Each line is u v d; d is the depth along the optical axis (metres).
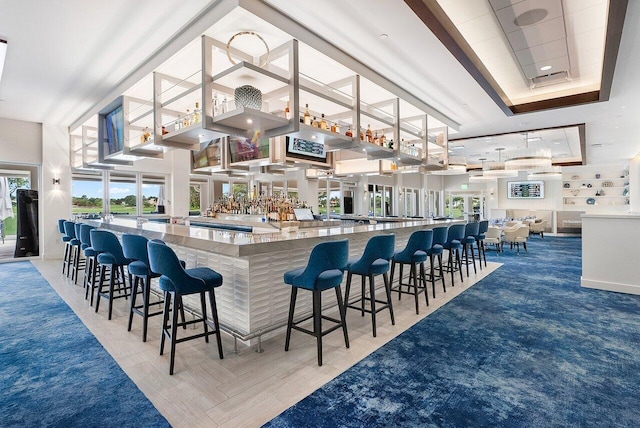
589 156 11.56
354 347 2.89
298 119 3.46
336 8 3.21
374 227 4.40
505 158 9.30
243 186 11.19
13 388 2.25
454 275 5.91
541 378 2.38
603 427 1.86
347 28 3.56
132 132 6.23
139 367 2.54
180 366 2.55
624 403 2.09
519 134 8.60
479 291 4.81
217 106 4.00
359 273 3.15
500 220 11.97
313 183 10.22
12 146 7.31
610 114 6.58
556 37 4.15
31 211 7.93
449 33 3.44
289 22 3.38
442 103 5.95
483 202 16.31
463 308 4.00
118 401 2.10
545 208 14.71
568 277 5.75
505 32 4.04
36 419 1.92
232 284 3.05
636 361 2.63
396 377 2.39
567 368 2.52
